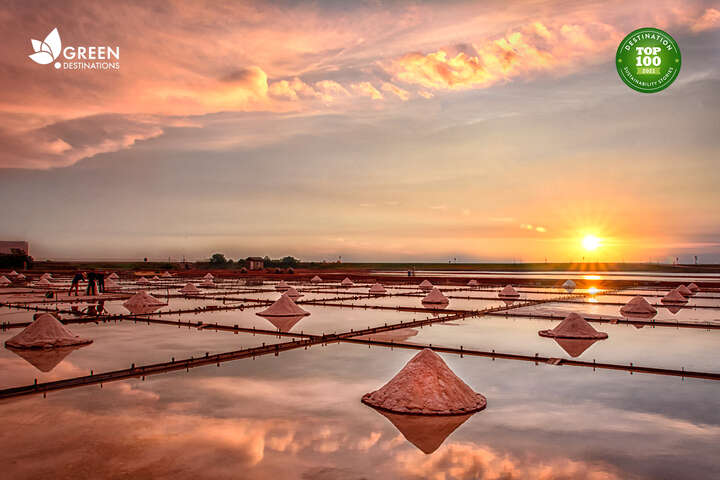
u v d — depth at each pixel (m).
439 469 4.61
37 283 33.62
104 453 4.94
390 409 6.31
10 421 5.85
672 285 35.59
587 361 9.30
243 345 10.91
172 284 35.12
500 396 7.05
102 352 10.10
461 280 42.62
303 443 5.22
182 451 4.99
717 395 7.08
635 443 5.27
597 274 68.06
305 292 28.22
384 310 18.77
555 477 4.46
